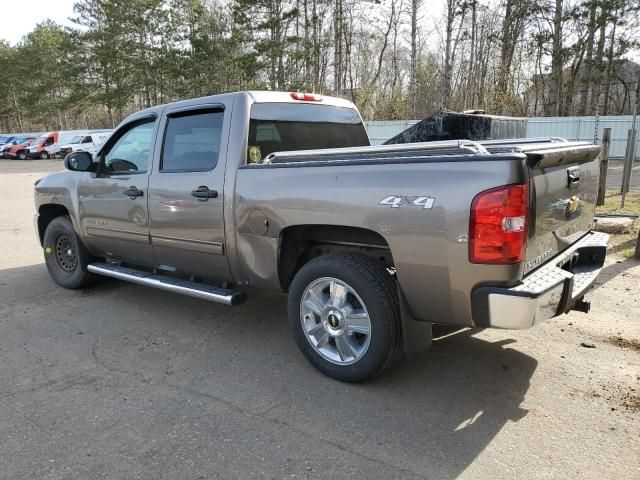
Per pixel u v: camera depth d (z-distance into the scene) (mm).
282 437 2936
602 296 5160
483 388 3455
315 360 3664
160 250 4656
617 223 7758
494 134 7348
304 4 37125
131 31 45656
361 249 3699
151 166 4590
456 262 2904
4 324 4824
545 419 3072
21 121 72875
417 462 2691
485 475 2582
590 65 32625
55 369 3865
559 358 3869
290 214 3572
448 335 4340
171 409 3258
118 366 3898
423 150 3246
